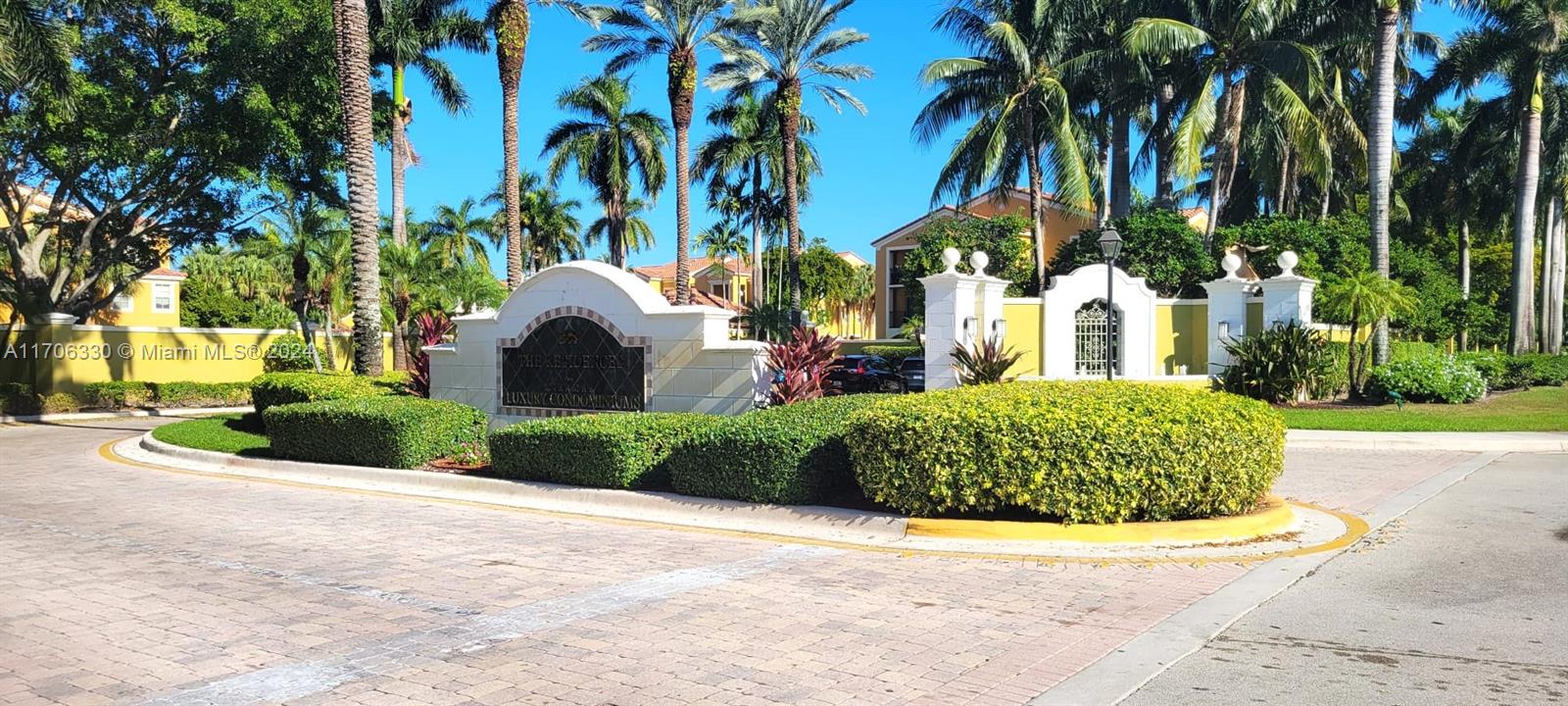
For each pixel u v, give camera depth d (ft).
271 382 62.23
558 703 15.10
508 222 96.17
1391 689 15.55
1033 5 100.22
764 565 24.95
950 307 64.03
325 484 41.70
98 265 99.76
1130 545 26.32
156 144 85.92
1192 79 106.63
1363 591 21.68
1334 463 45.75
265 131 84.84
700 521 31.45
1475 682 15.83
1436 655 17.25
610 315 43.93
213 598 21.81
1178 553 25.49
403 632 19.03
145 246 103.86
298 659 17.42
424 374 53.93
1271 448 29.17
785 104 117.70
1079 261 100.63
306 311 124.47
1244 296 70.64
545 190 194.29
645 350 42.75
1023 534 26.73
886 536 28.09
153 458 53.62
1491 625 19.08
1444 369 70.95
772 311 120.37
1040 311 72.69
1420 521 30.55
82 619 20.11
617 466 34.65
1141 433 26.53
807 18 115.03
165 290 152.05
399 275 115.03
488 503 36.06
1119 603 20.84
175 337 110.83
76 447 62.59
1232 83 100.99
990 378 60.18
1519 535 28.07
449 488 38.58
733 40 115.55
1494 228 152.35
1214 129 107.45
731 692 15.55
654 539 28.60
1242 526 27.37
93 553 27.07
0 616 20.36
